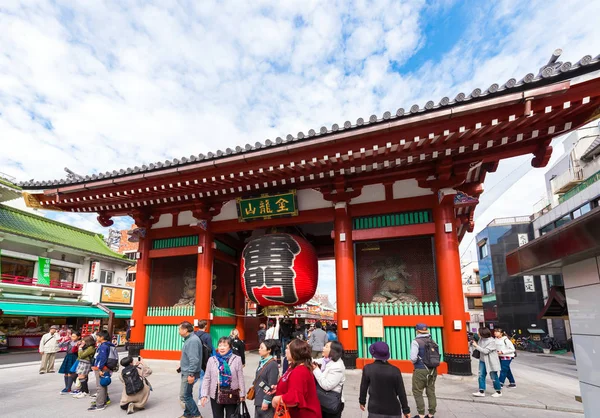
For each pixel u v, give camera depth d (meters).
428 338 6.85
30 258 25.62
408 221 11.48
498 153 9.77
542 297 34.19
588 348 3.71
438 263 10.63
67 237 30.22
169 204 14.20
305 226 17.97
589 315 3.68
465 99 8.05
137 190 12.30
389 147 9.26
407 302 11.04
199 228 13.41
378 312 11.13
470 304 48.06
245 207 13.02
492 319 37.84
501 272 36.16
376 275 11.69
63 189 12.80
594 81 7.16
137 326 13.96
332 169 10.61
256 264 12.50
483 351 8.62
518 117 7.99
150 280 14.70
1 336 23.38
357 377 10.15
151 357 13.41
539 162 9.68
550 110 7.69
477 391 8.79
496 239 36.97
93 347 9.13
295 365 4.36
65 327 24.53
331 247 19.52
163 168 11.40
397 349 10.65
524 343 31.83
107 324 30.80
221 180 11.34
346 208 11.79
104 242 34.69
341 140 9.34
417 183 11.48
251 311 20.42
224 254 15.88
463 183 11.30
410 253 11.53
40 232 27.52
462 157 10.14
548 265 4.10
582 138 27.75
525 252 4.34
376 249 11.91
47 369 13.16
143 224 14.74
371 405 4.56
